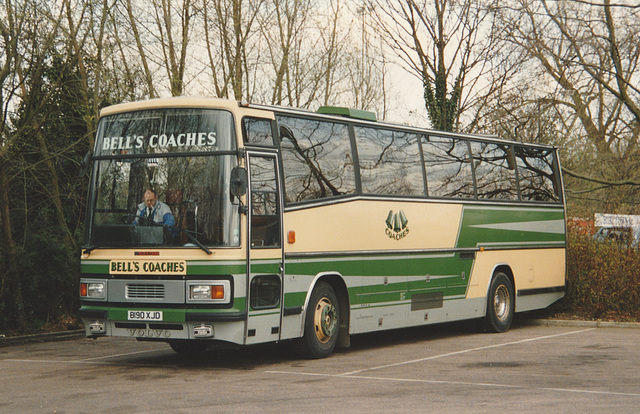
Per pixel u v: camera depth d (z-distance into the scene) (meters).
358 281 13.96
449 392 9.55
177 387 10.17
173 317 11.45
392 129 15.20
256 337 11.74
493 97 26.14
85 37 19.17
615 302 19.55
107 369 12.21
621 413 8.16
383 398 9.17
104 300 11.98
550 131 25.91
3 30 17.91
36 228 21.92
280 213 12.34
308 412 8.34
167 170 11.85
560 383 10.21
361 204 14.12
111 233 12.05
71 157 21.00
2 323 19.69
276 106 12.62
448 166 16.55
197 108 11.88
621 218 20.86
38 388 10.33
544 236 19.25
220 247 11.41
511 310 18.05
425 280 15.62
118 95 20.47
